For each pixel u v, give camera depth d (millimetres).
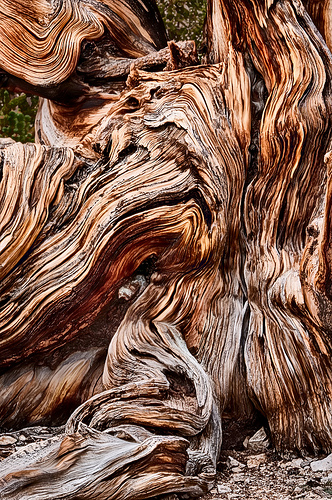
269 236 4375
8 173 4348
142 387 3820
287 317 4141
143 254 4348
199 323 4324
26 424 4297
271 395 4125
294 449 4059
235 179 4395
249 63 4574
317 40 4410
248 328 4332
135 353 4129
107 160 4562
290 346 4105
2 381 4340
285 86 4344
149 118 4500
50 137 5941
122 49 5723
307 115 4285
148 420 3662
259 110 4570
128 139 4508
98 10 5523
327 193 3820
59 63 5340
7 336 4203
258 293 4320
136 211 4273
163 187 4301
